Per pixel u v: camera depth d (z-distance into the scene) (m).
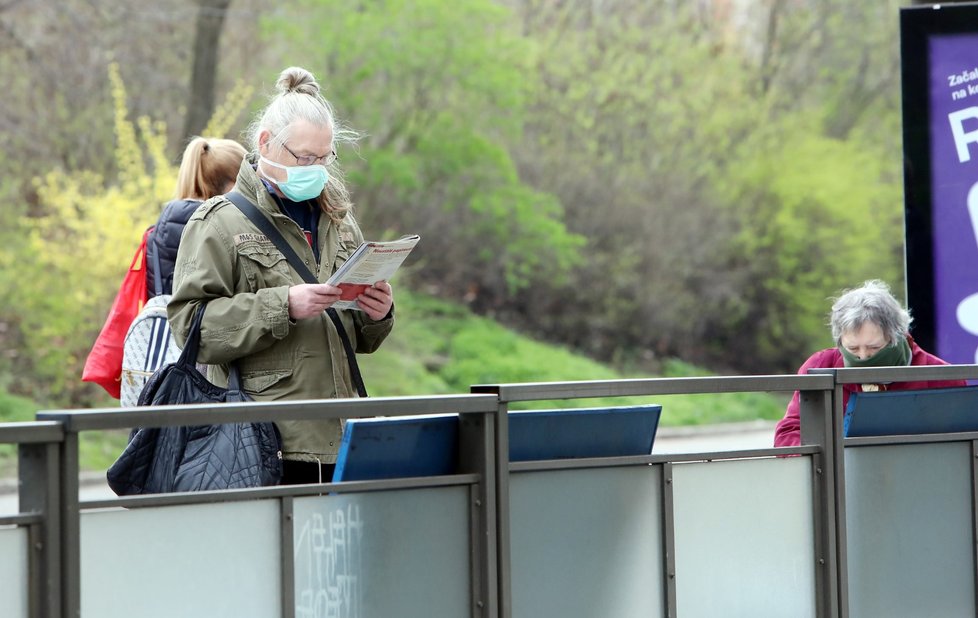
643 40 89.56
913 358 17.83
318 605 10.80
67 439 9.26
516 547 12.04
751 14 93.06
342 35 74.31
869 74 92.50
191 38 68.44
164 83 67.06
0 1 61.81
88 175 56.91
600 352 83.75
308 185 12.84
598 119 87.38
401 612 11.30
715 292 87.38
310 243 13.37
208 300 12.48
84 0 64.38
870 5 92.88
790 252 89.00
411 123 77.94
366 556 11.10
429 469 11.88
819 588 14.28
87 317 53.84
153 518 9.93
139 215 54.12
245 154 14.82
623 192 86.81
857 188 90.25
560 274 83.38
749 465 13.80
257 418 9.96
